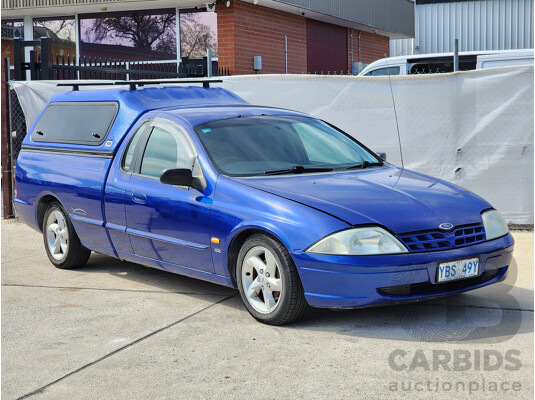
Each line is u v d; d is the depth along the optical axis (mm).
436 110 8789
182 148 5887
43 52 10148
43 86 9977
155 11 17219
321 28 20406
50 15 17812
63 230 7207
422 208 4992
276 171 5605
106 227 6488
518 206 8633
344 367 4289
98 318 5520
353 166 5957
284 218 4926
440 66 14398
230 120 6121
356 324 5102
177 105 6703
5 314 5719
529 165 8562
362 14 21031
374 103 8977
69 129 7238
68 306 5898
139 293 6234
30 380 4309
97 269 7246
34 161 7500
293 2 17109
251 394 3951
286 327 5102
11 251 8281
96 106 7016
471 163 8727
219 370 4328
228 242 5277
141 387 4125
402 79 8844
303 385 4043
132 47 17484
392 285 4684
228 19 16219
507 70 8508
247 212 5148
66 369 4465
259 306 5211
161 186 5918
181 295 6125
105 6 16859
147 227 6027
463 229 4980
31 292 6398
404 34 24516
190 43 17156
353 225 4738
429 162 8867
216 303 5828
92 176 6652
